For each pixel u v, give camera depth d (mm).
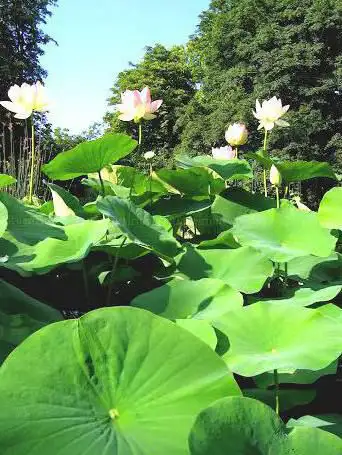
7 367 899
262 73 22016
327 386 1557
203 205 2443
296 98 21797
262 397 1372
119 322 982
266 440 879
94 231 1668
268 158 2482
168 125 27109
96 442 846
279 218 1916
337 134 20688
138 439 866
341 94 21500
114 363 948
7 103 2447
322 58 21766
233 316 1337
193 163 2848
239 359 1213
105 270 2018
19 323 1363
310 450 887
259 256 1784
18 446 819
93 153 1833
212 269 1840
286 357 1169
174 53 29812
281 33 22125
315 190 19719
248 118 21062
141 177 2754
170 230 2059
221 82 25016
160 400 926
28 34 20719
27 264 1578
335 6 21594
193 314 1485
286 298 1841
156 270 2029
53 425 854
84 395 906
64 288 1947
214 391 942
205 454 833
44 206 2635
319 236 1814
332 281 2096
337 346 1154
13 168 5668
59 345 937
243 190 2609
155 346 973
